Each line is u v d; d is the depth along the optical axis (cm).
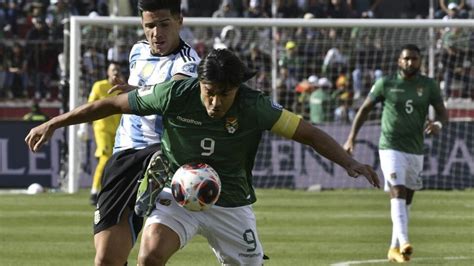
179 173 2122
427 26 6688
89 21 6556
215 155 2127
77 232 4525
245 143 2123
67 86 7031
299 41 7656
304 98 7431
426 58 7594
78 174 6650
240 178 2162
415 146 3919
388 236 4478
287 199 6169
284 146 6969
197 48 7819
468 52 7612
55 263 3628
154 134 2356
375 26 6712
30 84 8550
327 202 5988
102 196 2330
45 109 8500
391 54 7594
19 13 9238
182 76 2252
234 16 8969
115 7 8938
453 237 4469
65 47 7156
